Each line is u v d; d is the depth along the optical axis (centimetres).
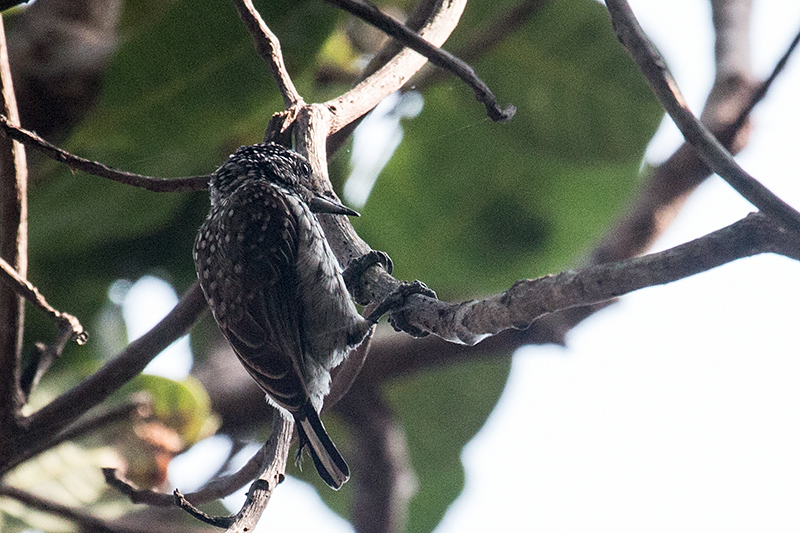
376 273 716
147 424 967
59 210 1076
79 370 1133
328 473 683
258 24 745
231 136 1022
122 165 1052
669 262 452
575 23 1183
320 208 747
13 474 973
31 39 1041
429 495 1420
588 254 1196
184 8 862
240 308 733
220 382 1140
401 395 1362
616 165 1240
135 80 886
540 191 1264
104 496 1007
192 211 1167
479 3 1186
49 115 1036
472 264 1278
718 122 1059
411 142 1234
